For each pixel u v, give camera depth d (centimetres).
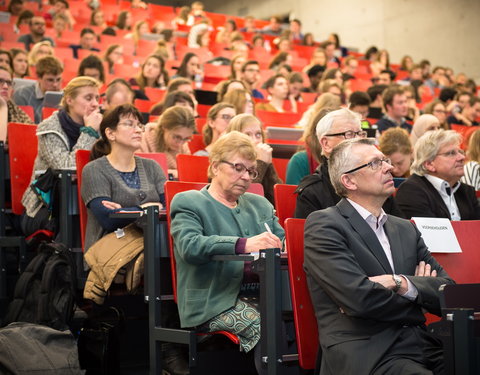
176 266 299
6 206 434
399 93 671
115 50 902
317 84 959
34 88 567
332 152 273
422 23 1574
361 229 258
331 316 249
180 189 313
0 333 297
